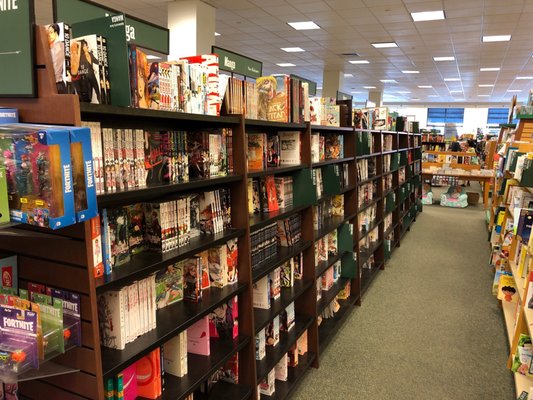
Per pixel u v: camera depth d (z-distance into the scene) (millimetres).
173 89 1766
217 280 2207
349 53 10711
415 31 8273
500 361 3357
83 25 1494
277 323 2852
